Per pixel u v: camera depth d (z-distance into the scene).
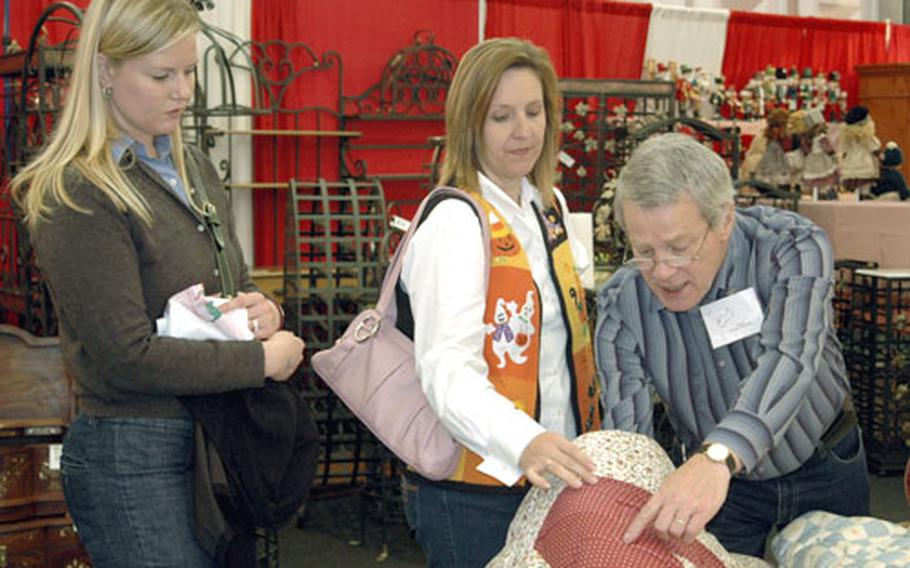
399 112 5.72
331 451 4.34
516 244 1.80
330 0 5.54
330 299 4.02
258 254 5.43
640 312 1.85
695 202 1.57
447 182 1.88
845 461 1.95
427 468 1.74
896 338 4.98
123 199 1.80
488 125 1.83
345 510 4.40
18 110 3.82
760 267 1.74
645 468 1.46
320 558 3.88
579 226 2.33
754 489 1.94
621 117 5.75
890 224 5.55
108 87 1.84
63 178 1.77
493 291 1.76
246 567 1.92
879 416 5.05
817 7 7.66
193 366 1.82
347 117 5.55
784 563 1.59
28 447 2.88
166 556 1.86
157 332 1.87
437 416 1.71
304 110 5.47
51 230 1.77
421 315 1.72
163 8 1.81
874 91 7.40
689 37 6.82
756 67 7.15
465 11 5.95
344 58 5.61
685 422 1.90
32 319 3.69
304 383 4.16
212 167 2.13
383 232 4.20
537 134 1.84
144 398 1.85
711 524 1.99
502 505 1.78
